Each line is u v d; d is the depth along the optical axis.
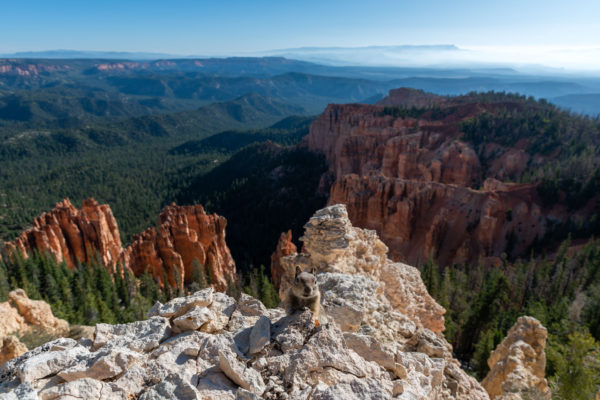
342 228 25.27
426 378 10.57
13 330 35.22
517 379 23.42
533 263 72.38
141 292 66.00
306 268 25.09
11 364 9.00
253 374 7.70
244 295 12.23
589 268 65.19
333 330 9.26
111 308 57.69
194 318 9.71
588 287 59.00
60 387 6.99
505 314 58.78
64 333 38.56
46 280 59.00
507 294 65.56
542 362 27.83
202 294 11.23
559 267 70.12
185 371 7.80
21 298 38.88
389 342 14.66
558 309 53.69
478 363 43.78
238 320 10.91
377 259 27.81
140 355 8.55
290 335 9.12
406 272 34.84
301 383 7.82
